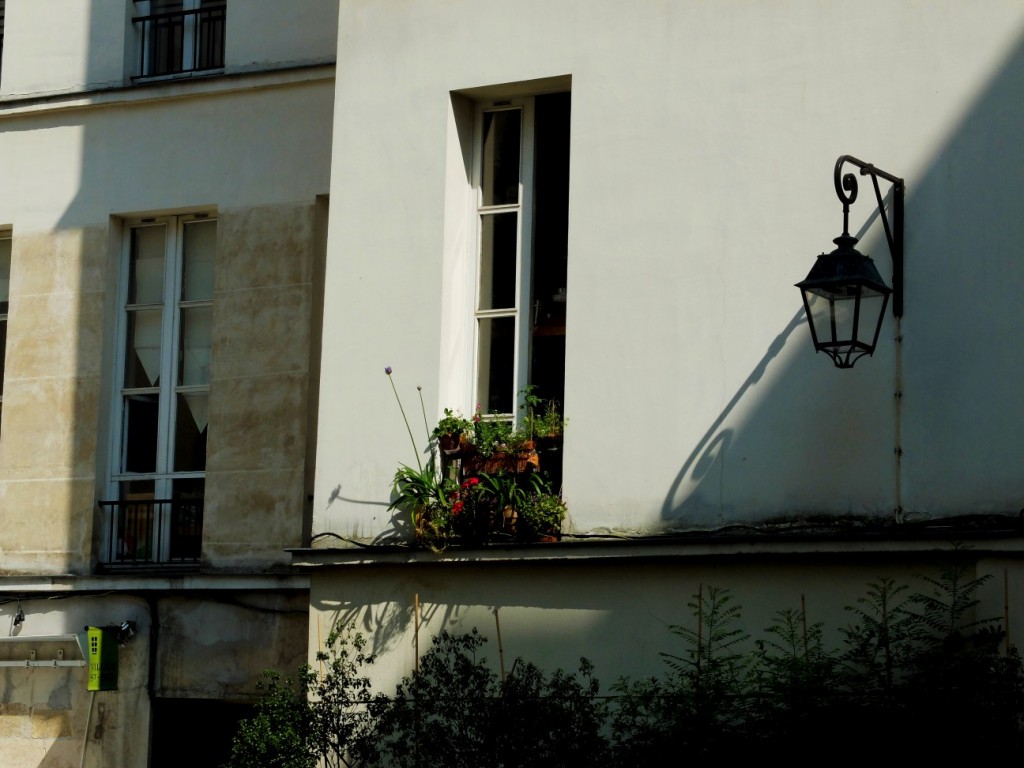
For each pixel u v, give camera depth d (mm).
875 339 9766
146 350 15117
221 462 14336
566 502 10859
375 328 11766
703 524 10414
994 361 9766
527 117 11867
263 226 14547
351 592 11445
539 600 10766
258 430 14258
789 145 10539
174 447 14828
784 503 10188
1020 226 9820
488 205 11922
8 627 14805
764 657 9727
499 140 11977
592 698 10250
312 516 13008
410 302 11688
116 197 15156
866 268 9508
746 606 10070
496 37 11656
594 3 11328
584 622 10586
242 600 14008
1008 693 8953
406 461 11484
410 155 11859
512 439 11078
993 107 10000
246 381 14383
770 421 10328
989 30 10078
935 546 9547
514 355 11609
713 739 9438
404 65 11984
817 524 10078
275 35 14805
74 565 14711
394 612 11250
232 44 14969
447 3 11883
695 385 10594
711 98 10828
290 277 14383
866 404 10062
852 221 10266
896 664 9383
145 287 15219
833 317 9617
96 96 15242
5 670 14766
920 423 9898
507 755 10289
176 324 15023
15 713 14672
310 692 11328
